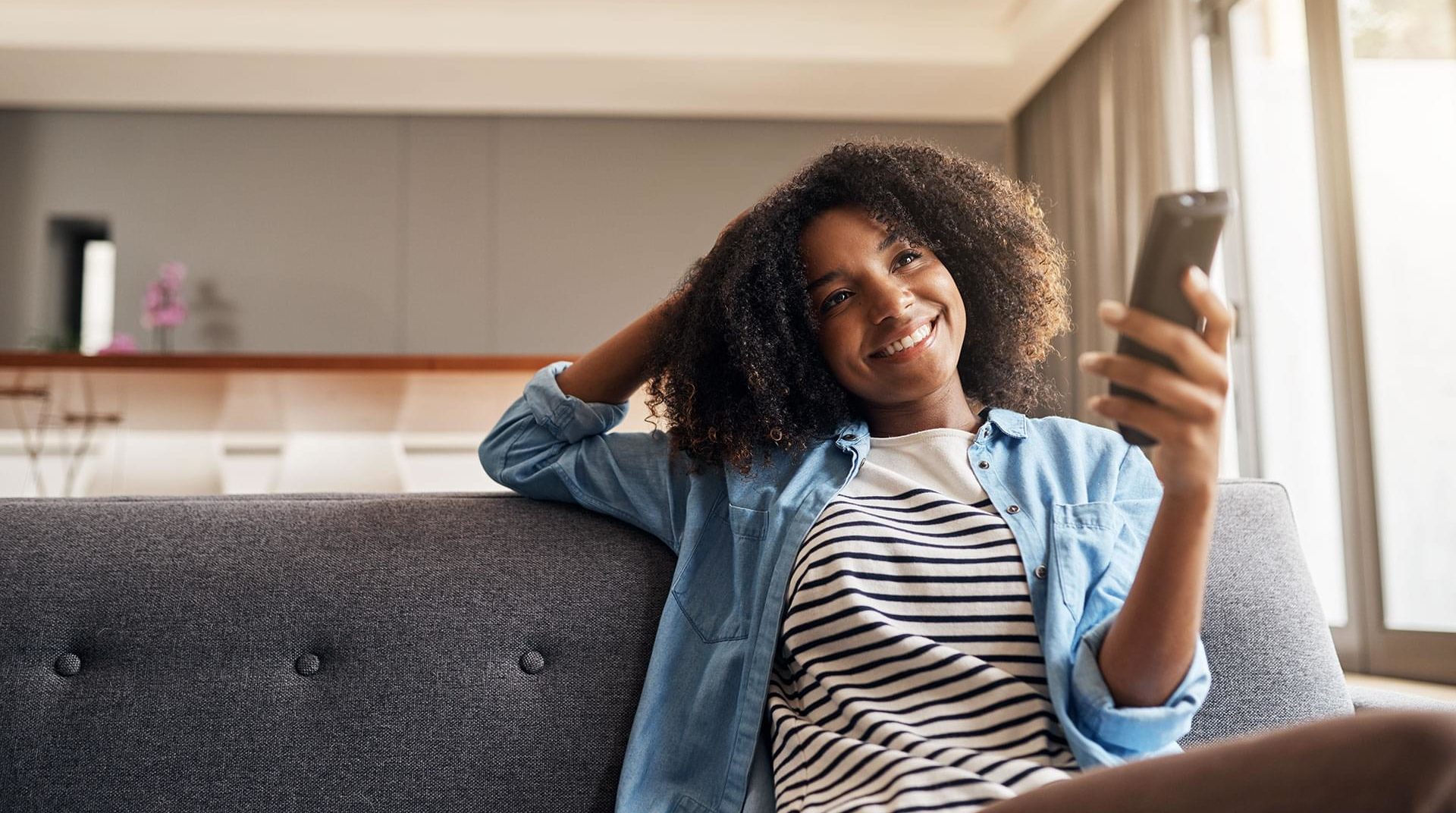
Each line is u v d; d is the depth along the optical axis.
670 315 1.26
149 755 0.98
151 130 4.78
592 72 4.49
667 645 1.09
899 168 1.27
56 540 1.04
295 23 4.30
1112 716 0.88
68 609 1.01
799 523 1.09
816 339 1.20
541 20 4.36
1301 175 3.14
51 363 3.86
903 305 1.15
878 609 1.00
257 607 1.04
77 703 0.99
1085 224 4.21
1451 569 2.55
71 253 4.97
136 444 4.68
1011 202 1.36
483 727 1.04
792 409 1.22
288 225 4.78
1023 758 0.90
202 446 4.69
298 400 4.32
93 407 4.35
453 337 4.80
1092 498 1.09
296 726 1.02
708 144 4.96
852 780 0.90
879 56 4.40
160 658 1.01
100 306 5.08
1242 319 3.35
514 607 1.09
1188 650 0.86
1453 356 2.52
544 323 4.84
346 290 4.78
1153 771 0.65
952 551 1.03
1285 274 3.21
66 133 4.75
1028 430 1.15
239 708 1.01
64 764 0.97
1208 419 0.74
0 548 1.03
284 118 4.83
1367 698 1.14
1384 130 2.71
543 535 1.14
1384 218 2.71
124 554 1.04
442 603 1.07
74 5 4.23
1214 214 0.72
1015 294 1.33
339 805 1.00
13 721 0.97
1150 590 0.84
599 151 4.92
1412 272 2.63
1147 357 0.76
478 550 1.11
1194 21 3.52
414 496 1.17
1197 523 0.80
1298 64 3.13
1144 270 0.74
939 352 1.16
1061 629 0.96
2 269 4.67
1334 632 2.86
